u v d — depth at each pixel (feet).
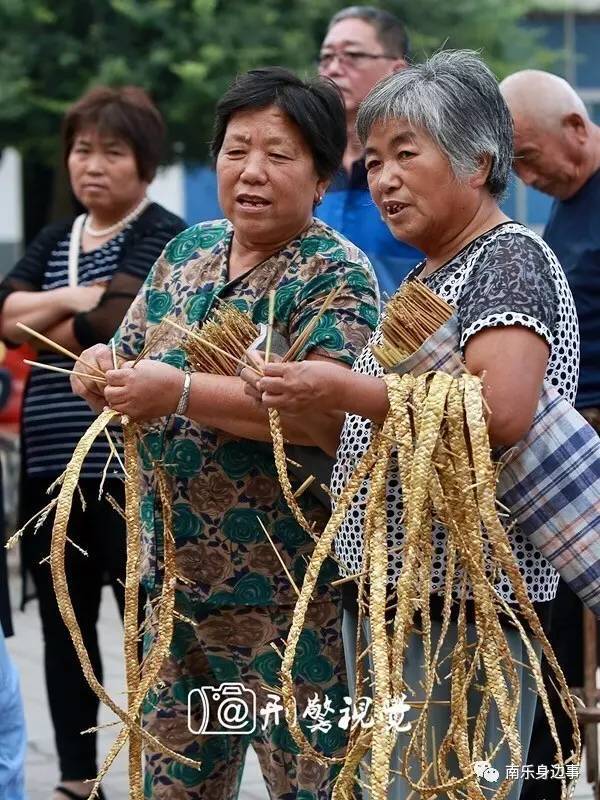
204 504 23.98
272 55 75.97
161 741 24.99
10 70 75.56
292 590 24.13
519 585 19.17
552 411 20.51
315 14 77.46
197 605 24.26
